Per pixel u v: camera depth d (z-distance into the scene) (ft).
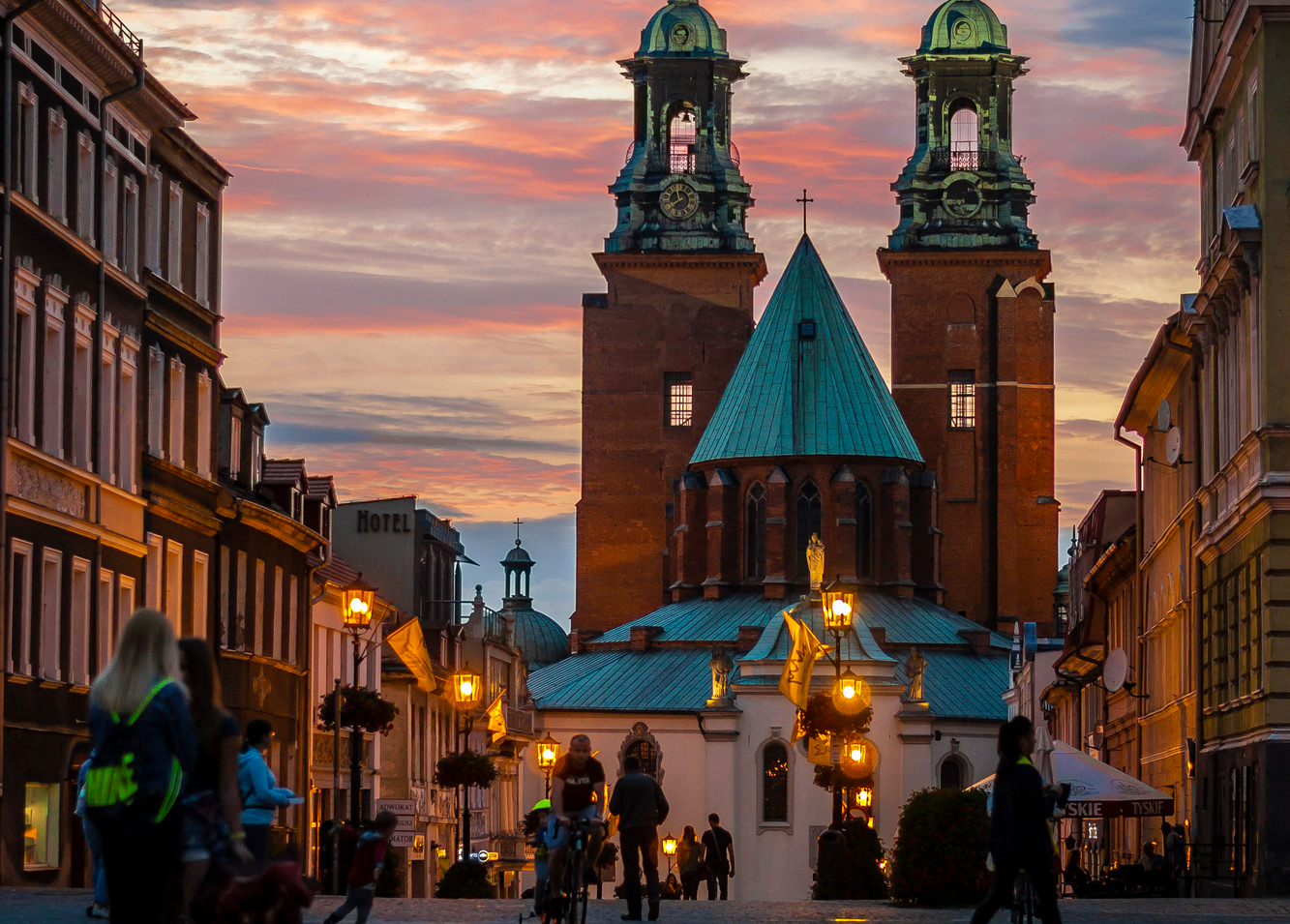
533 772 420.77
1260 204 149.07
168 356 185.98
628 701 462.19
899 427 504.84
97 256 161.99
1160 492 217.56
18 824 141.59
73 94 157.38
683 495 507.30
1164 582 211.20
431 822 284.00
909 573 492.95
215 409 201.05
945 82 517.96
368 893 96.48
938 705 456.04
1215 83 171.12
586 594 523.29
